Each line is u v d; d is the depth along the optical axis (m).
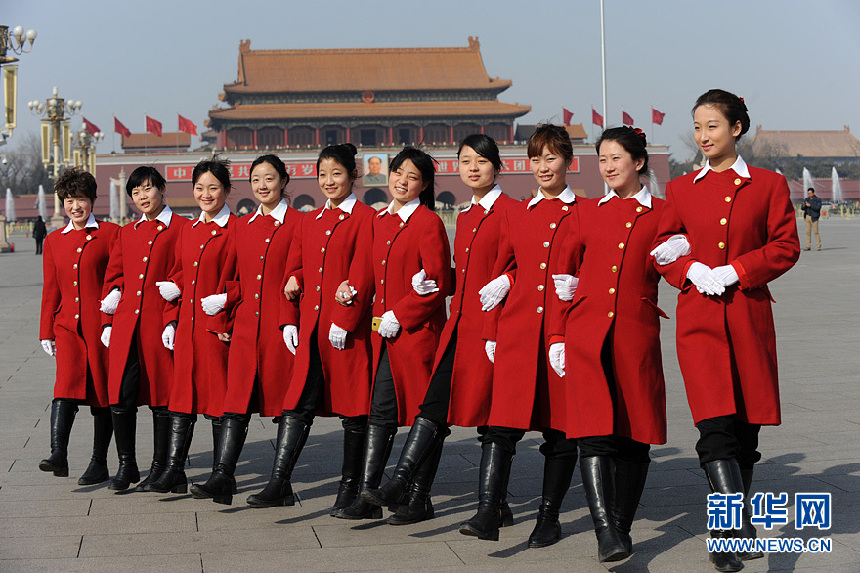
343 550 4.75
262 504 5.36
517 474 6.31
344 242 5.62
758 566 4.42
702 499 5.52
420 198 5.66
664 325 13.95
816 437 6.86
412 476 5.04
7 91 25.03
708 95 4.65
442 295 5.32
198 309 5.98
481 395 5.16
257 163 5.98
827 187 106.56
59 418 6.09
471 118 93.19
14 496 5.86
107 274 6.26
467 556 4.64
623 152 4.73
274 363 5.80
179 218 6.36
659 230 4.68
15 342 13.28
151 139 114.50
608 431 4.48
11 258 36.50
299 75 93.81
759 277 4.42
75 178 6.35
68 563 4.55
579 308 4.68
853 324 12.98
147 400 6.10
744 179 4.58
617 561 4.31
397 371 5.34
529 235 4.99
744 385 4.47
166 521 5.30
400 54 96.44
